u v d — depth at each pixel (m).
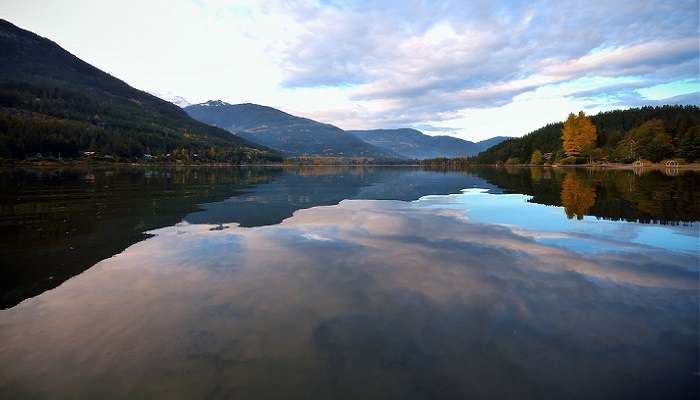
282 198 34.38
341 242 16.75
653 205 27.44
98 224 20.92
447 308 9.64
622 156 117.94
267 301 10.05
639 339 8.09
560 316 9.20
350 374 6.77
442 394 6.23
